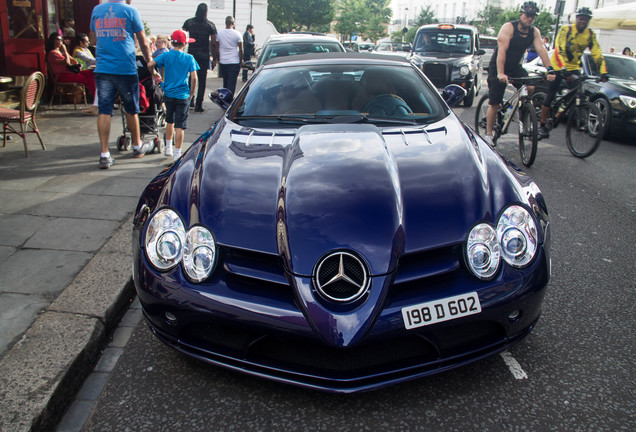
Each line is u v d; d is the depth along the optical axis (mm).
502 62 6469
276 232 2176
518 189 2492
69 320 2623
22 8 8469
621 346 2619
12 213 4109
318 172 2455
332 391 2074
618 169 6398
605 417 2117
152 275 2254
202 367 2471
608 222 4477
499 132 7059
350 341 1976
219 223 2240
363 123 3182
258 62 7883
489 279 2156
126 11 5387
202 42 9195
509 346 2270
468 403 2205
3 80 7363
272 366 2145
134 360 2537
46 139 6699
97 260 3301
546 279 2264
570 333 2738
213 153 2775
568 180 5832
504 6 45281
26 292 2920
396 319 2027
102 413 2172
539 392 2271
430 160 2617
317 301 2020
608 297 3139
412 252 2113
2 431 1902
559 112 7254
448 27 13195
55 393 2125
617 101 8039
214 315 2107
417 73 3807
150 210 2465
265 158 2674
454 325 2094
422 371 2139
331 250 2062
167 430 2074
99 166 5469
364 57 3957
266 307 2057
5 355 2336
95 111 8477
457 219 2234
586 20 6980
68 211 4184
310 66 3768
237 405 2211
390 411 2166
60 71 8781
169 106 6016
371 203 2242
